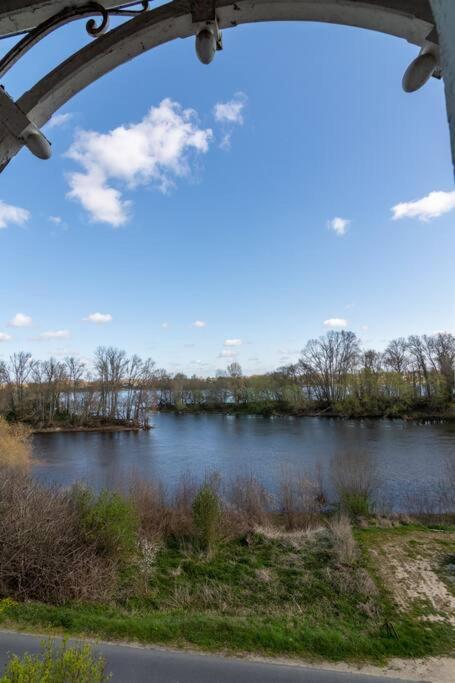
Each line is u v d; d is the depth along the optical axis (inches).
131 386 2413.9
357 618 320.8
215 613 324.5
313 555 445.4
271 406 2593.5
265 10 62.7
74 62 67.4
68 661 89.7
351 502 607.5
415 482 832.3
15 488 375.2
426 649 269.9
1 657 211.6
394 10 57.4
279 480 828.6
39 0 64.6
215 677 217.6
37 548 328.2
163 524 507.8
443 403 2070.6
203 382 3134.8
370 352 2600.9
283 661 241.6
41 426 2133.4
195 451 1326.3
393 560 437.7
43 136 69.5
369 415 2148.1
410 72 58.2
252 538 493.4
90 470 1043.3
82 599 323.6
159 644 249.0
